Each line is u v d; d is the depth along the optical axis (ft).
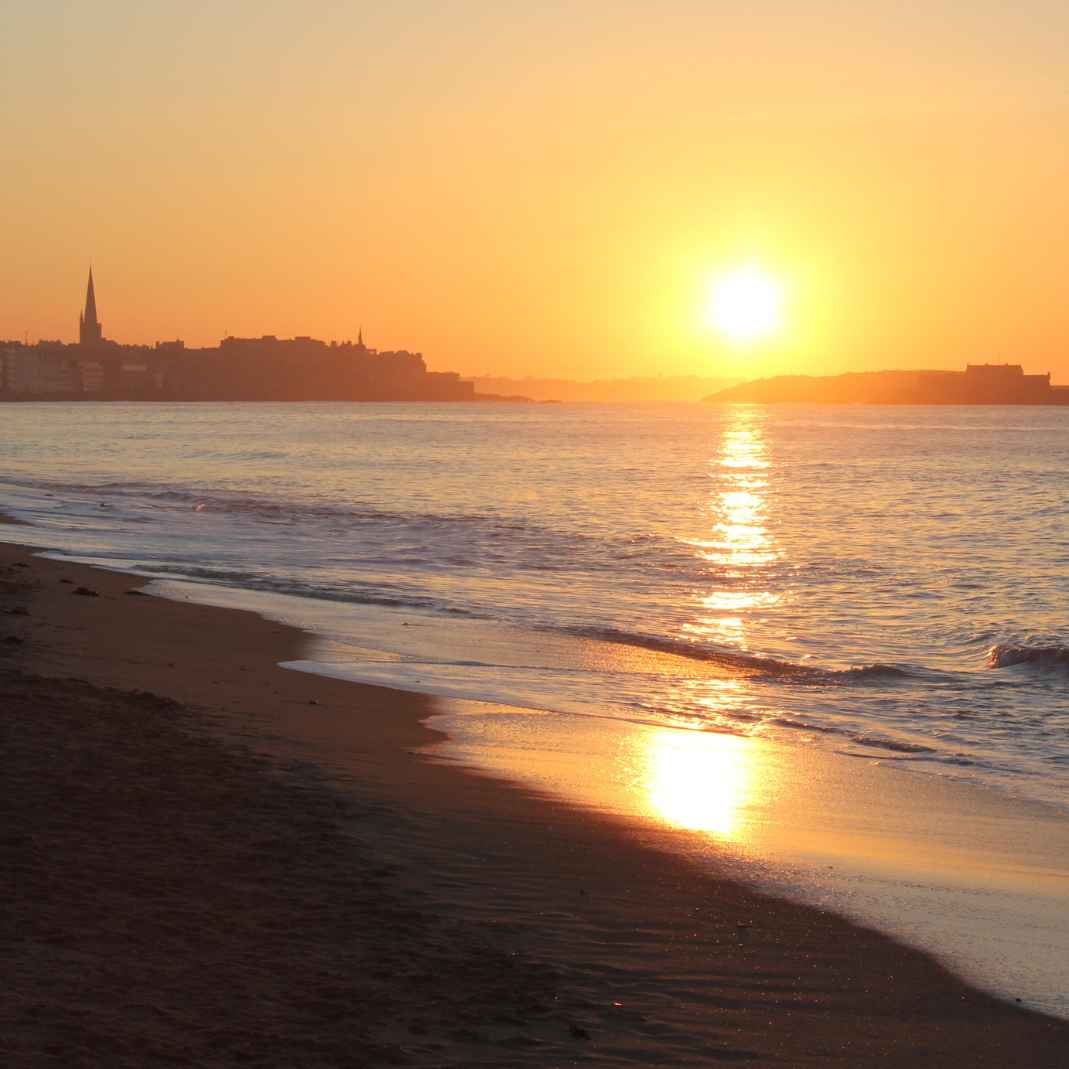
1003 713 45.60
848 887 25.43
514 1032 17.48
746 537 114.11
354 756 34.24
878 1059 17.42
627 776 34.53
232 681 44.98
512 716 42.01
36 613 56.85
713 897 24.25
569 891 24.02
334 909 21.89
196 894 22.07
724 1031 18.06
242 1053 16.12
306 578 78.89
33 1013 16.63
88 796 27.43
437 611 67.10
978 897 25.21
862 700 47.75
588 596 75.61
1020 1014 19.27
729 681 50.90
